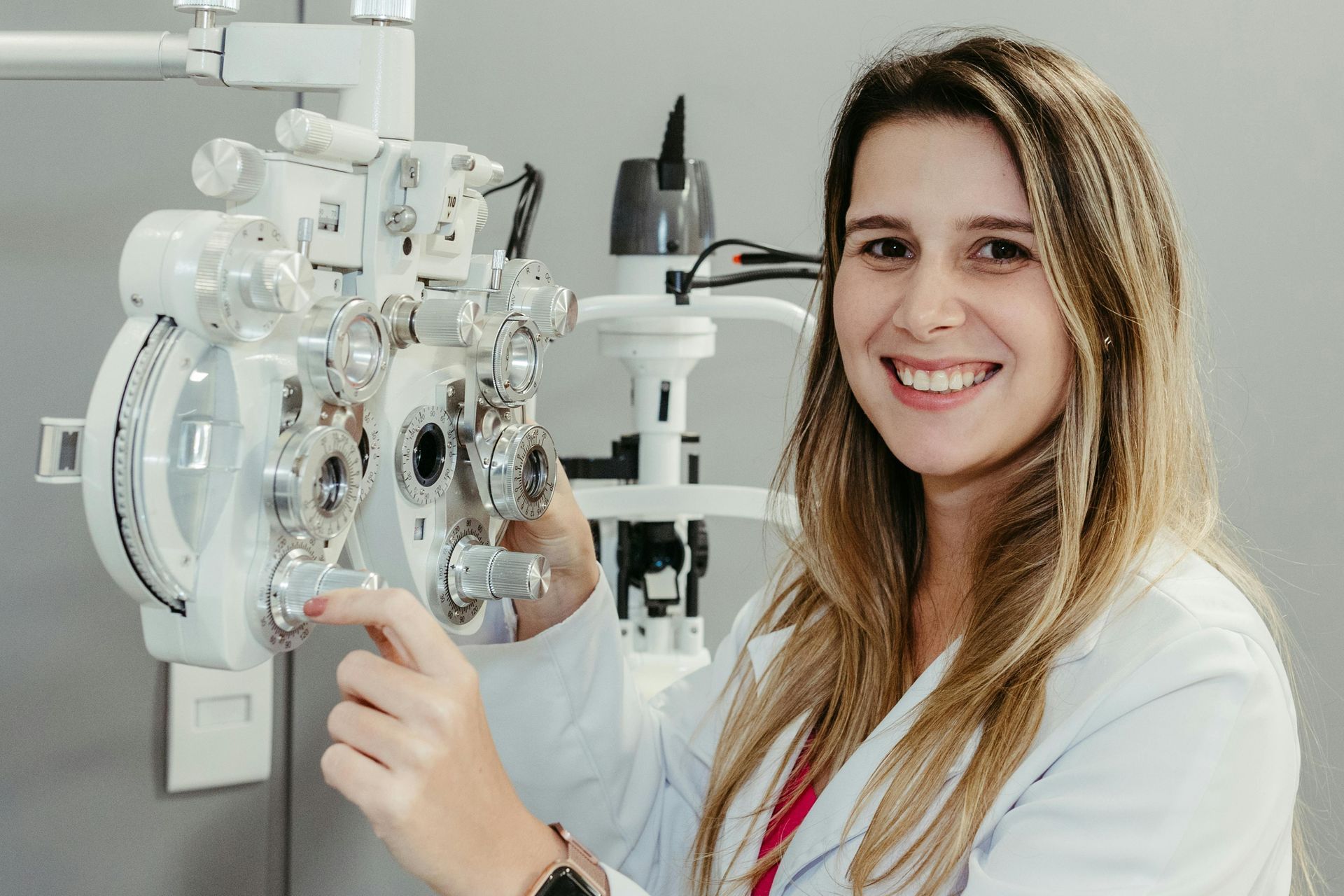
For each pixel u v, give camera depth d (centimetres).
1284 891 73
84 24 106
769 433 159
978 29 91
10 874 109
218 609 54
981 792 73
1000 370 77
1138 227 76
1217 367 156
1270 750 67
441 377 64
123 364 50
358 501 59
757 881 85
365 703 62
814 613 98
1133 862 65
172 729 118
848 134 87
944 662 82
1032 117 73
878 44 153
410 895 141
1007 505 83
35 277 106
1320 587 160
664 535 123
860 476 95
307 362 55
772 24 151
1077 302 74
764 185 153
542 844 64
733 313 110
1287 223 156
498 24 142
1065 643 75
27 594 108
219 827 125
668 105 150
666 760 100
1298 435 158
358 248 60
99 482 50
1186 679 68
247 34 63
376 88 61
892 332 79
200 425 52
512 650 88
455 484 67
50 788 111
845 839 78
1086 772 68
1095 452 77
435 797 58
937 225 76
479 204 68
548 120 146
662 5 148
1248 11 153
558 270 150
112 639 115
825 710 93
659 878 97
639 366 122
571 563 86
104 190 110
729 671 104
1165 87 153
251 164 53
